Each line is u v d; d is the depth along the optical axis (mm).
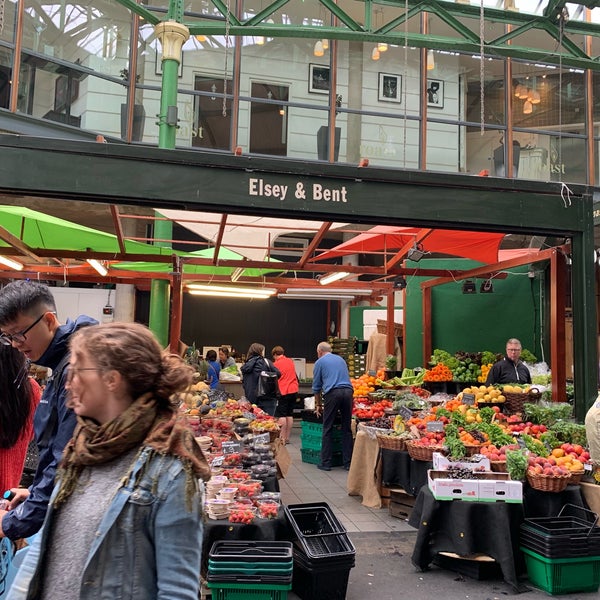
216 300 18047
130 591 1449
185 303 17859
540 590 4629
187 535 1499
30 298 2395
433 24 15375
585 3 11227
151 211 13164
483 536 4820
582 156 15344
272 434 7121
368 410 9008
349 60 14922
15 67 11461
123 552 1459
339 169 5660
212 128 13922
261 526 4172
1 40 11336
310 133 14492
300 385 15586
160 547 1476
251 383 10820
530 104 15430
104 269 10125
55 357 2471
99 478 1551
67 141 5078
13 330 2396
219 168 5422
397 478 6594
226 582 3742
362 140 14719
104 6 12805
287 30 10633
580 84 15445
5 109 11266
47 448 2316
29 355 2488
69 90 12352
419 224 5973
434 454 5227
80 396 1617
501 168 15125
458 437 6090
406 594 4520
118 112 12969
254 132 14195
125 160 5207
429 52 15102
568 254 8867
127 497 1476
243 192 5449
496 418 7258
